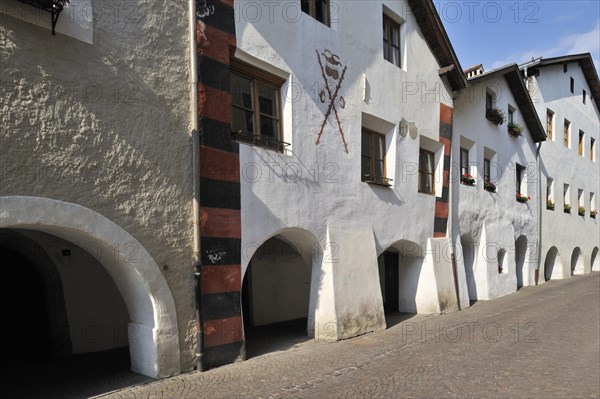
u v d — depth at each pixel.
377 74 10.38
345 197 9.27
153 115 6.03
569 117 24.23
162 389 5.57
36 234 6.96
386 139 10.88
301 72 8.38
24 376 6.27
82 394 5.44
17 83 4.72
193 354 6.34
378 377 6.29
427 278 12.02
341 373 6.47
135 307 6.20
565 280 21.67
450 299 12.41
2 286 7.63
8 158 4.62
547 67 22.34
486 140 15.89
